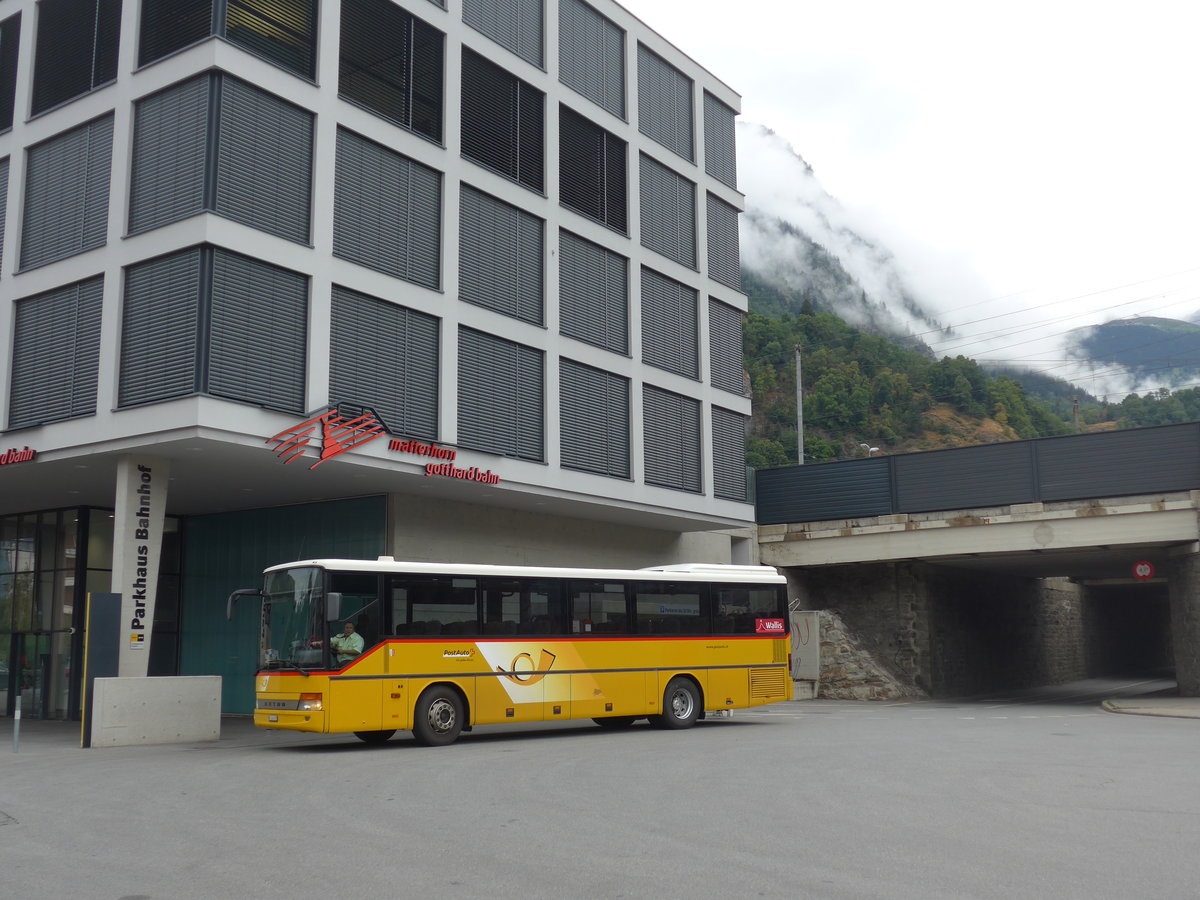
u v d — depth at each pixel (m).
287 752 18.61
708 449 36.16
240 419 22.00
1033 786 12.91
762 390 140.88
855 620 40.38
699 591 23.38
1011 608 47.59
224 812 11.48
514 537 31.48
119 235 23.22
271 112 23.58
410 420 26.00
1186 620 33.47
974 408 146.12
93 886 7.94
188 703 21.97
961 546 36.34
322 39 24.77
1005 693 44.22
